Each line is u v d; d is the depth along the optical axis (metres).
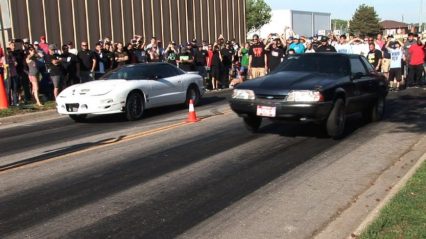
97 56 16.55
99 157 8.17
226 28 33.53
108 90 12.02
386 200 5.34
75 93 12.21
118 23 24.86
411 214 4.77
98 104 11.84
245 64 22.78
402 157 7.82
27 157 8.44
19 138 10.58
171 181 6.68
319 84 8.79
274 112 8.70
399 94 16.78
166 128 10.88
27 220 5.35
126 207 5.69
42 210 5.64
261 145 8.85
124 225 5.16
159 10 27.50
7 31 19.44
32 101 16.22
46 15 21.30
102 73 16.59
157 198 5.99
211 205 5.73
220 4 32.81
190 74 15.06
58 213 5.54
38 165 7.75
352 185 6.37
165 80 13.73
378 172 6.96
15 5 19.92
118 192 6.24
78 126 11.98
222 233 4.92
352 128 10.47
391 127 10.52
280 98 8.68
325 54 10.20
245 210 5.55
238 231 4.96
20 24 20.14
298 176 6.83
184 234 4.91
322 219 5.23
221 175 6.93
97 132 10.84
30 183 6.73
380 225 4.54
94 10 23.55
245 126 9.91
